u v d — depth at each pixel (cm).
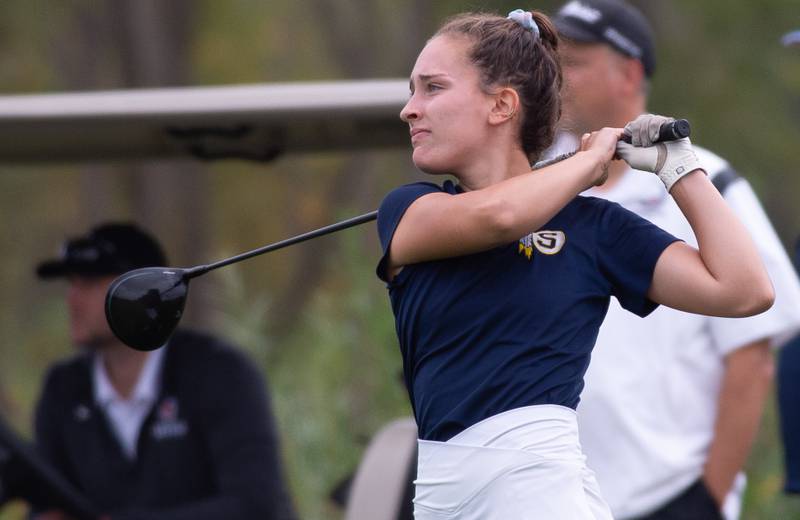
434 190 1066
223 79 6475
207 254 5547
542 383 1028
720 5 5253
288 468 2725
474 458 1027
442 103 1054
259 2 6475
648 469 1545
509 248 1038
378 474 1680
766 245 1568
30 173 6750
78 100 1730
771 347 1584
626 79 1595
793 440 1756
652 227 1070
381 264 1067
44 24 6103
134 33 5412
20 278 6956
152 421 1856
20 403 4531
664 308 1560
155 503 1845
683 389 1558
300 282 5891
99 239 1894
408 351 1076
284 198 6619
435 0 5912
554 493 1021
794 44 1916
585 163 1032
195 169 5450
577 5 1609
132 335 1126
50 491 1773
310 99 1706
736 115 5341
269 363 3225
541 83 1068
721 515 1558
